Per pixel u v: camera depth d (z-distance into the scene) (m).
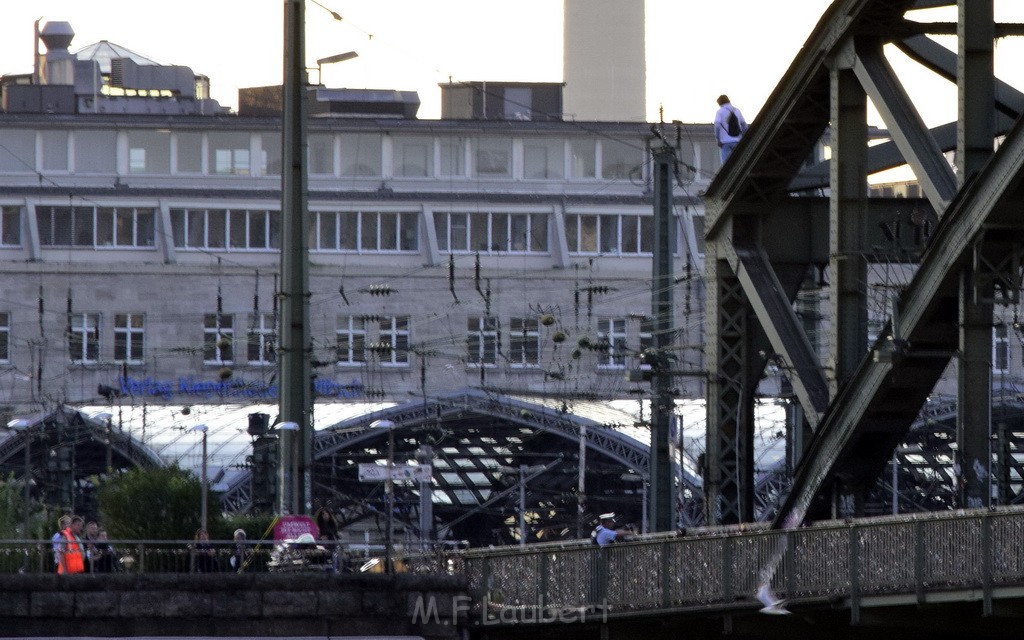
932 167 85.19
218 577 80.94
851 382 88.12
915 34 89.81
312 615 81.75
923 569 72.81
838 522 82.38
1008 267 80.38
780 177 101.62
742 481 103.75
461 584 84.31
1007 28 85.56
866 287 92.56
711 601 82.62
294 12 102.06
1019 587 67.94
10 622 79.31
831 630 82.38
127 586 80.19
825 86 95.62
